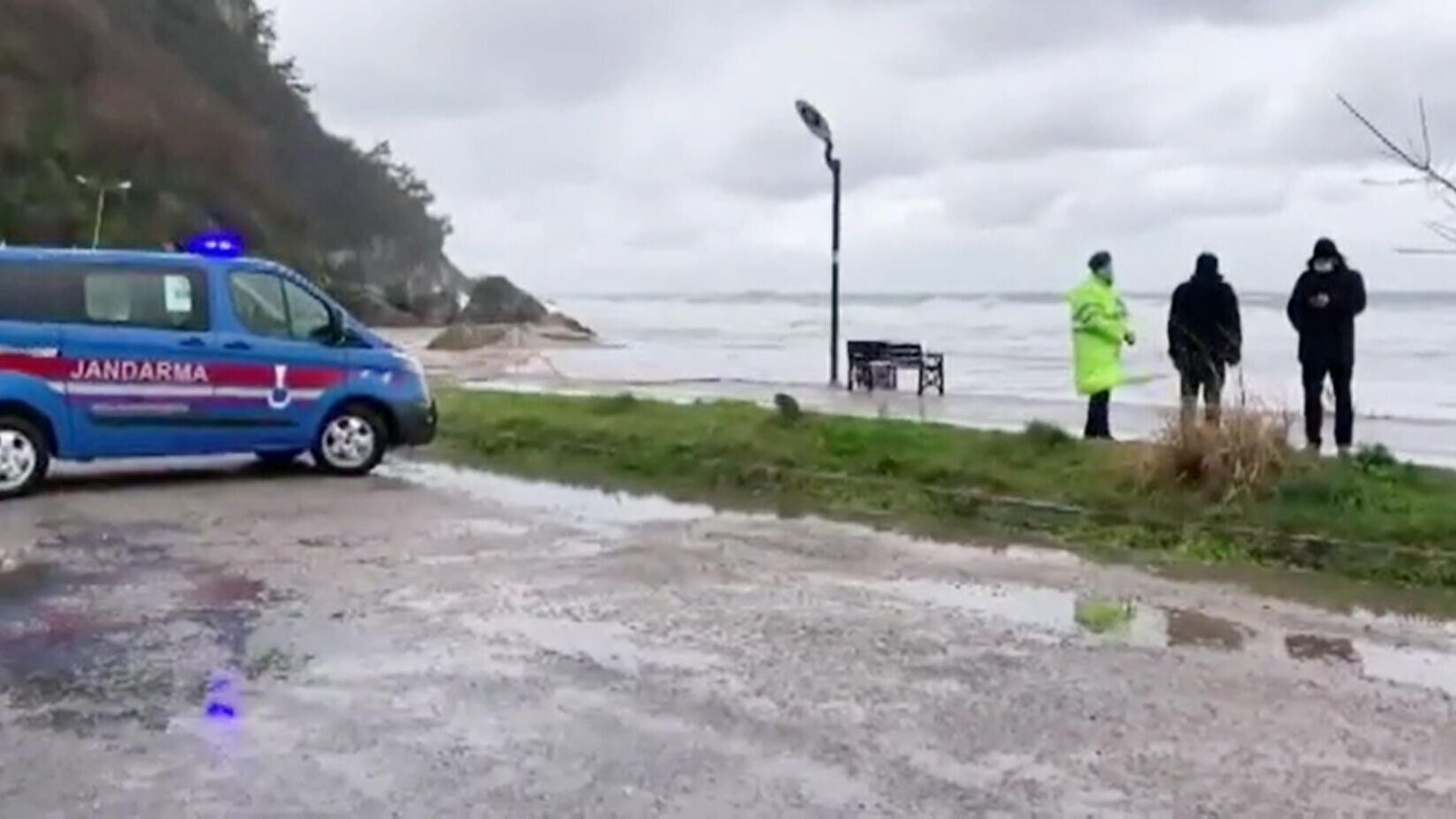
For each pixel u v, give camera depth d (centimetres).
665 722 636
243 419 1350
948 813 536
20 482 1248
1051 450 1334
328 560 980
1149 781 571
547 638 778
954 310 11544
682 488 1334
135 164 8944
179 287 1326
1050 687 697
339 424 1407
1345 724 645
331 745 601
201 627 791
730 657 745
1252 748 612
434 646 758
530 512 1194
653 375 2927
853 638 784
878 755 596
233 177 9862
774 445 1441
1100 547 1045
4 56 8800
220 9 12306
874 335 6278
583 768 577
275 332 1374
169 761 579
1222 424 1163
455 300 9400
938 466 1295
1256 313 7919
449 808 533
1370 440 1564
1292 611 859
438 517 1162
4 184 7862
